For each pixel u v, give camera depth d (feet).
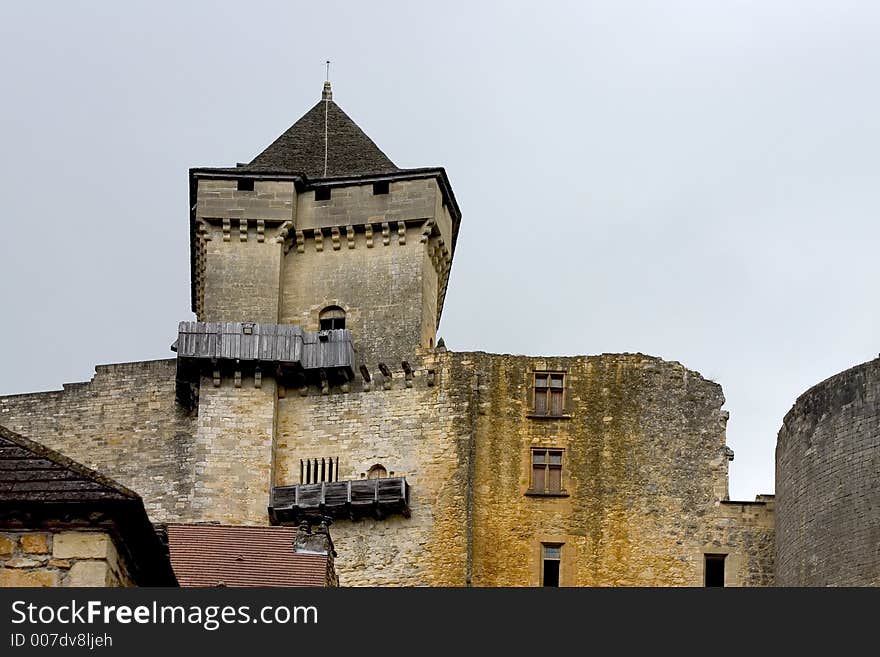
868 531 184.24
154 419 239.50
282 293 244.42
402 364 236.63
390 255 244.01
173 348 243.40
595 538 228.02
